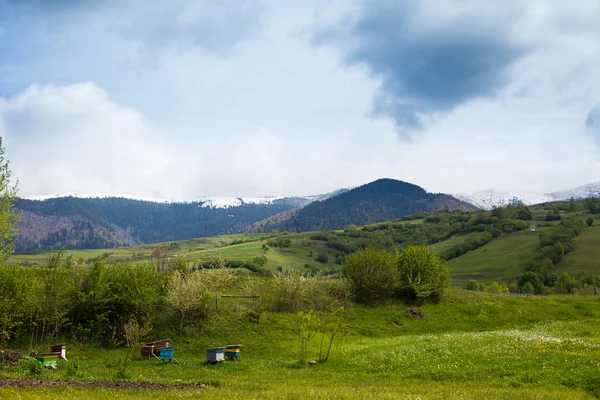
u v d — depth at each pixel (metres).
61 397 18.20
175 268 52.91
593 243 171.00
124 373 27.58
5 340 36.38
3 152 33.53
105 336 40.19
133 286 42.03
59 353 33.97
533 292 113.06
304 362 33.28
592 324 44.44
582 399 20.19
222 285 56.75
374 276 56.72
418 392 22.08
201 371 30.25
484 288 122.31
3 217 32.78
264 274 153.88
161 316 42.84
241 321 44.72
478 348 32.47
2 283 36.78
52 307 38.94
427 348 34.09
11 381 23.16
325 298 54.88
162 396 19.53
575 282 111.19
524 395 20.73
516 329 48.06
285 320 46.69
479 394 21.11
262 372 30.11
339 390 22.34
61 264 41.72
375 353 34.38
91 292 40.69
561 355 27.95
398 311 54.06
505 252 181.25
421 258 58.56
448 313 54.84
